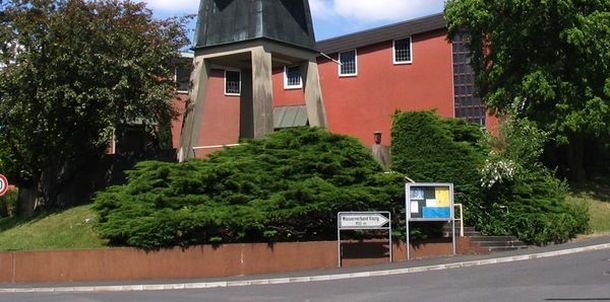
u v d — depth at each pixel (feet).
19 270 57.36
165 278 55.57
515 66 89.30
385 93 120.88
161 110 79.15
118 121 74.79
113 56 74.02
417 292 40.50
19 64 73.31
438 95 116.16
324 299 39.55
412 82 118.73
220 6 82.38
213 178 60.54
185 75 94.22
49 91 72.33
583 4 85.76
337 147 65.98
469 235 66.69
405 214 62.18
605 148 98.37
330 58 115.44
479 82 94.73
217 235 57.62
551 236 68.54
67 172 86.22
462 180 68.49
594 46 83.20
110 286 51.03
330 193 59.47
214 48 81.76
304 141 66.74
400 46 120.98
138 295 46.29
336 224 61.67
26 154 88.63
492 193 69.87
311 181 60.70
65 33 72.84
